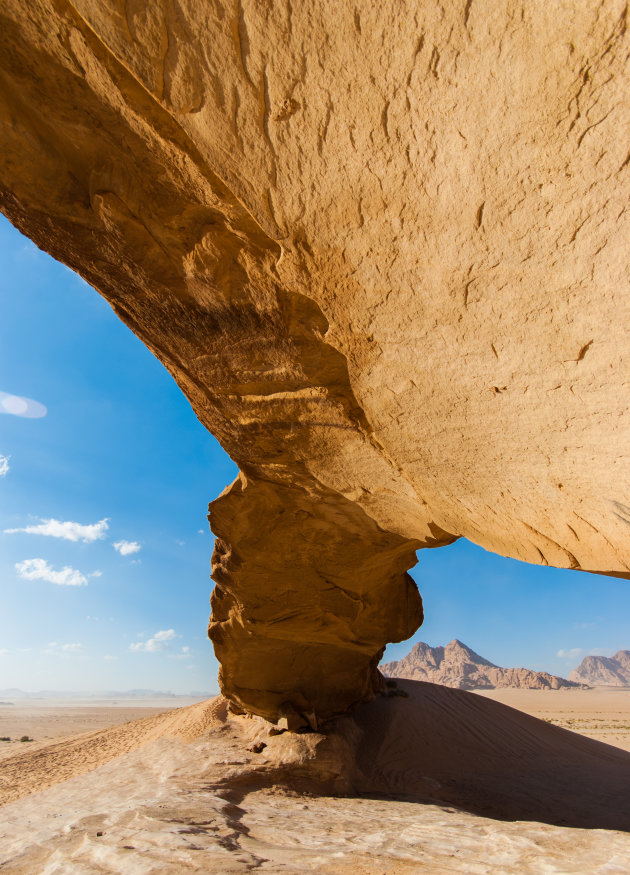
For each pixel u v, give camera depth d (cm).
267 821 586
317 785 811
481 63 192
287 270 337
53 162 326
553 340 261
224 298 390
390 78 209
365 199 258
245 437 554
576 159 201
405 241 268
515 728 1294
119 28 229
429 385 346
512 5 176
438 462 403
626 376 249
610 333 240
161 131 293
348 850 449
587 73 180
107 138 309
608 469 286
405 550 728
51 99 293
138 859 402
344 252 294
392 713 1169
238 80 232
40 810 755
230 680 951
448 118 212
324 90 222
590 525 327
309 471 579
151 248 365
